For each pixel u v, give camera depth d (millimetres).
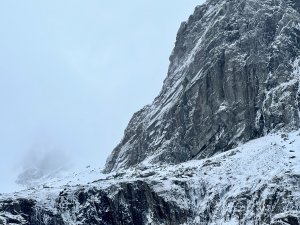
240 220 189125
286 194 184875
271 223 175250
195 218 197000
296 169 197250
